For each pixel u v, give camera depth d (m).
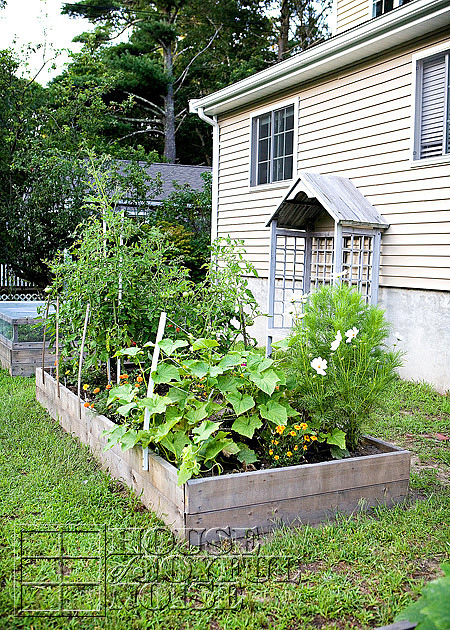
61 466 4.18
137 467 3.67
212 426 3.27
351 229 7.35
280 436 3.74
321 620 2.50
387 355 3.94
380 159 7.78
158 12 25.11
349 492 3.52
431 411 5.97
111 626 2.40
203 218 14.70
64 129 15.52
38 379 6.20
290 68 8.75
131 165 14.02
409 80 7.31
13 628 2.39
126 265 5.04
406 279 7.39
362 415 3.84
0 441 4.77
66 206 13.53
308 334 3.96
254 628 2.42
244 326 5.46
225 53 27.62
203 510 3.08
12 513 3.45
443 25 6.78
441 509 3.55
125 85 24.02
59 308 5.45
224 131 11.48
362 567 2.90
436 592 1.64
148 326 5.13
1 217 13.34
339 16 10.37
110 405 4.54
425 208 7.10
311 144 9.09
